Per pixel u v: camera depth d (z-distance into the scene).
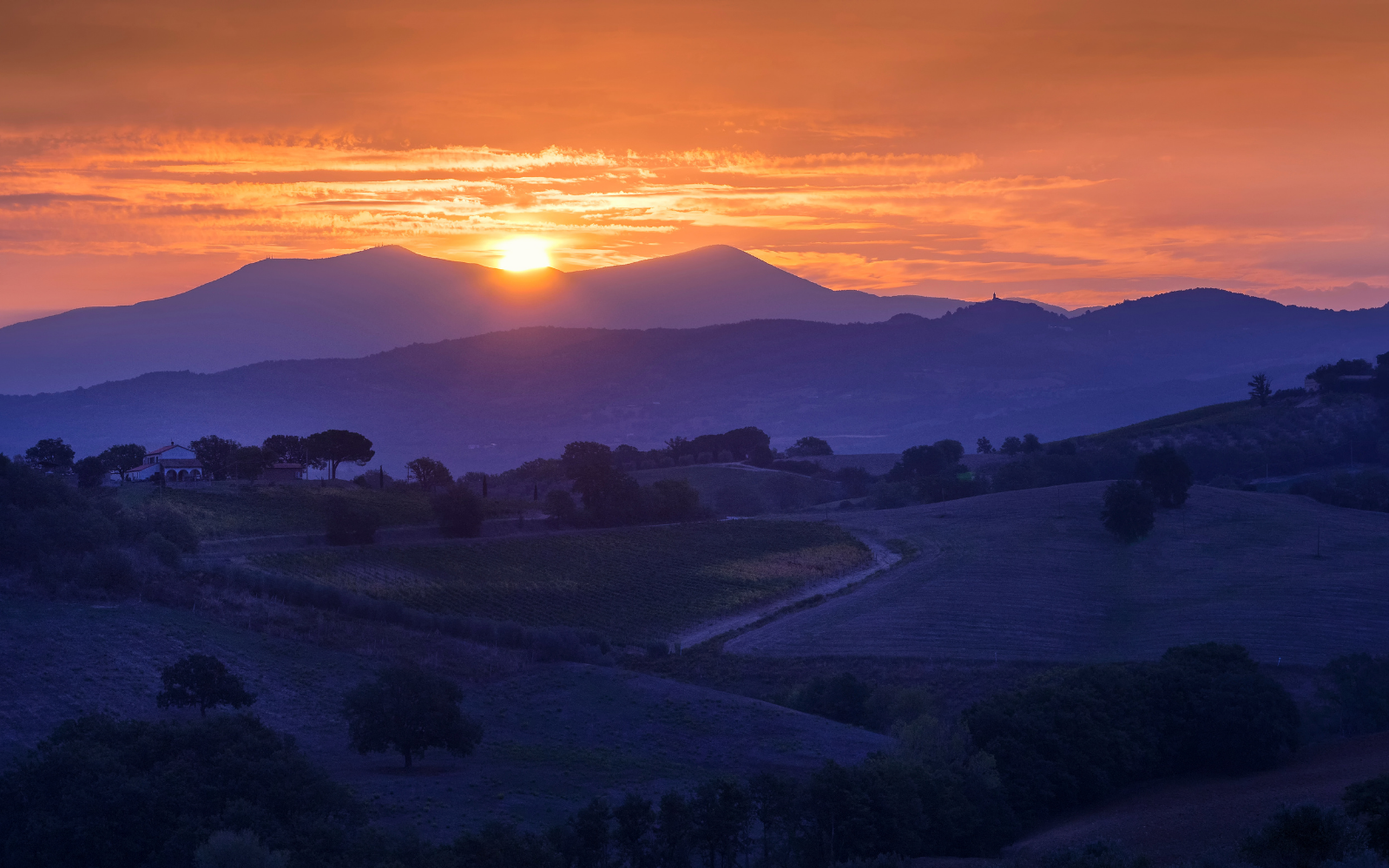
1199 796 56.59
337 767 61.84
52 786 44.44
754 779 50.12
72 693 67.81
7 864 41.78
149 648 76.06
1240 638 96.12
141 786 43.41
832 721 75.38
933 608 111.69
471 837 42.47
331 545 124.50
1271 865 38.19
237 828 42.03
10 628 74.88
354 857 41.00
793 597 124.81
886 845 46.84
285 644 82.19
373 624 90.81
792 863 47.69
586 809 46.44
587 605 117.44
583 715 73.88
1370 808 39.19
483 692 78.56
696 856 49.00
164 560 95.69
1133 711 62.25
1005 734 57.81
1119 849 39.78
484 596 115.19
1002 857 49.03
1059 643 98.38
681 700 77.19
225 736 49.72
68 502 101.69
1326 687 81.75
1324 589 110.44
